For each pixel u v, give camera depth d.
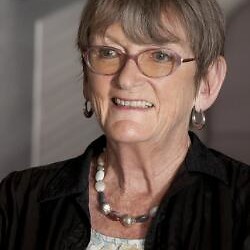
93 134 5.91
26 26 5.86
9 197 1.74
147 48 1.43
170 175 1.58
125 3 1.41
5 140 5.91
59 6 5.83
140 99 1.44
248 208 1.46
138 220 1.54
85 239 1.54
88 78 1.53
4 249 1.68
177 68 1.44
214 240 1.45
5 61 5.84
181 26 1.42
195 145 1.60
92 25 1.46
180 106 1.49
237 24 5.56
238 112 5.63
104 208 1.58
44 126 5.93
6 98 5.88
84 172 1.65
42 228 1.63
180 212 1.51
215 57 1.51
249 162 5.59
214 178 1.54
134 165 1.57
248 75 5.58
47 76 5.89
